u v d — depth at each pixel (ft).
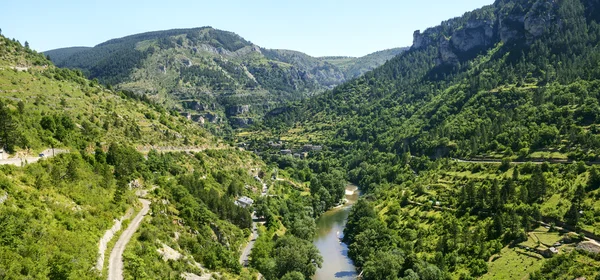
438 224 526.57
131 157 486.38
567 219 440.45
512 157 636.07
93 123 547.90
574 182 500.33
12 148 337.52
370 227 538.88
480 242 454.40
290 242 459.73
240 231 488.02
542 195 498.69
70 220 275.18
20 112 422.00
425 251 479.41
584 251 386.93
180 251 345.31
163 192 447.01
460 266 433.89
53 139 408.05
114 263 268.00
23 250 218.59
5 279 194.80
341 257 523.29
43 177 314.55
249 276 376.48
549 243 419.74
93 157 423.23
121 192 377.71
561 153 588.50
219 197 519.19
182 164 599.16
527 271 393.50
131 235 317.42
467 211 530.27
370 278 421.18
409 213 594.24
